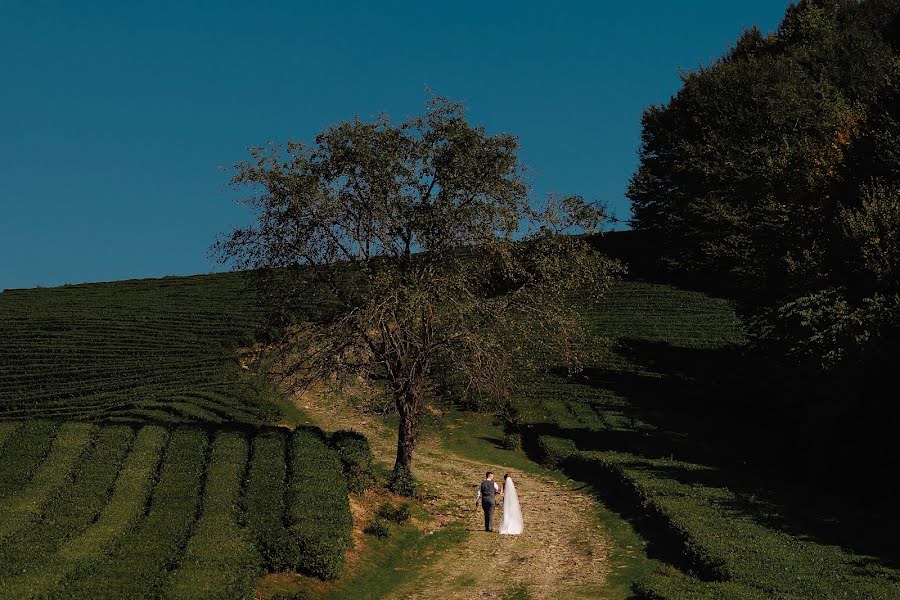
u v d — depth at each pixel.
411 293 31.44
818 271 40.09
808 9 90.69
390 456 42.94
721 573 23.86
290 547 25.28
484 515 32.38
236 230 34.22
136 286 83.25
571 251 34.88
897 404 33.41
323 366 33.16
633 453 41.38
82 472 31.83
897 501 32.03
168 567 23.83
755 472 37.66
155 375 53.00
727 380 53.28
